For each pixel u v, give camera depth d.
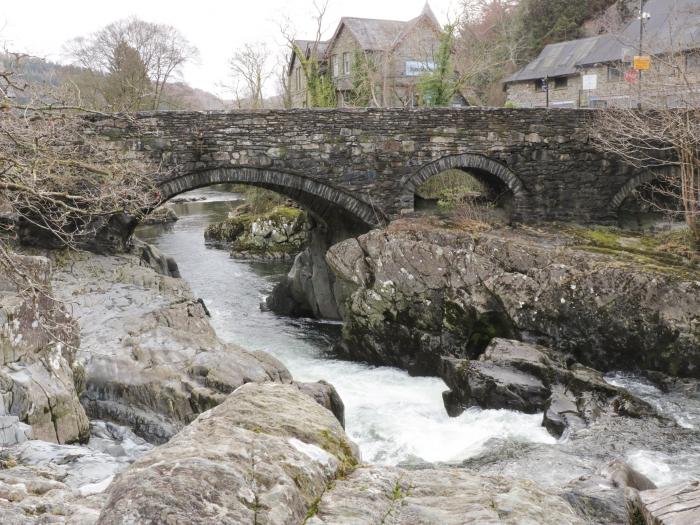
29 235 17.61
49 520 3.90
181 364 11.16
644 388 13.25
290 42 33.12
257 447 3.59
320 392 10.92
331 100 33.50
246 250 29.94
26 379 7.73
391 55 33.03
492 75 39.31
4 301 7.98
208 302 22.30
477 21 43.22
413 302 15.86
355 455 4.09
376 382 14.97
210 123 17.20
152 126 16.80
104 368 10.89
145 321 13.19
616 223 20.38
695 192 18.81
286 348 17.70
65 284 15.91
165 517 2.69
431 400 13.67
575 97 32.28
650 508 3.78
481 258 15.67
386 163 18.53
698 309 13.40
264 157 17.70
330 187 18.33
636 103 23.80
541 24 39.91
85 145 15.24
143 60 36.62
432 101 29.00
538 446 10.58
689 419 11.43
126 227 18.98
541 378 12.29
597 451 10.12
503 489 3.94
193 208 44.91
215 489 2.91
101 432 9.97
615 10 33.88
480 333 15.27
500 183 20.25
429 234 16.69
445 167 18.98
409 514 3.39
